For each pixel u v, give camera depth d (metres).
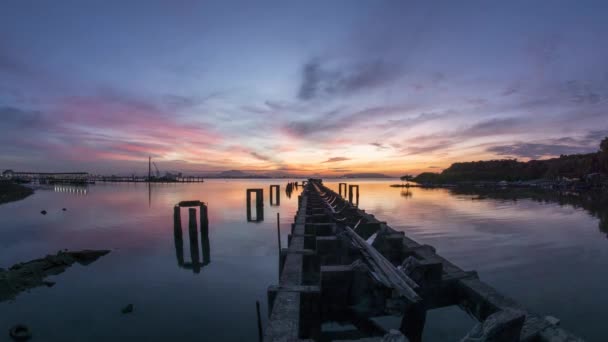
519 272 10.97
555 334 4.14
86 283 10.82
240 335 7.41
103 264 13.12
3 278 10.28
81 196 53.62
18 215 28.42
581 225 21.20
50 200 45.09
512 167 109.88
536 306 8.22
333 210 16.58
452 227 20.56
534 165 102.88
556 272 10.96
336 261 8.90
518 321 3.72
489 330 3.57
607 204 35.62
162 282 10.96
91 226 22.53
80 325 7.86
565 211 29.23
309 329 5.77
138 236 19.06
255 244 16.92
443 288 6.46
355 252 9.02
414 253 8.61
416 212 29.23
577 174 80.06
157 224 23.47
